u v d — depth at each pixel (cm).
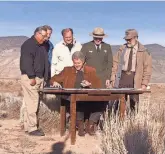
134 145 698
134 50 984
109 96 891
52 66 1032
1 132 978
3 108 1312
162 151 692
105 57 1027
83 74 940
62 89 882
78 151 815
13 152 798
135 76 980
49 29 1025
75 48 1029
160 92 2772
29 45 928
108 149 711
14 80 3653
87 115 986
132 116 820
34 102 951
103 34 1010
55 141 899
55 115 1055
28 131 959
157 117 870
